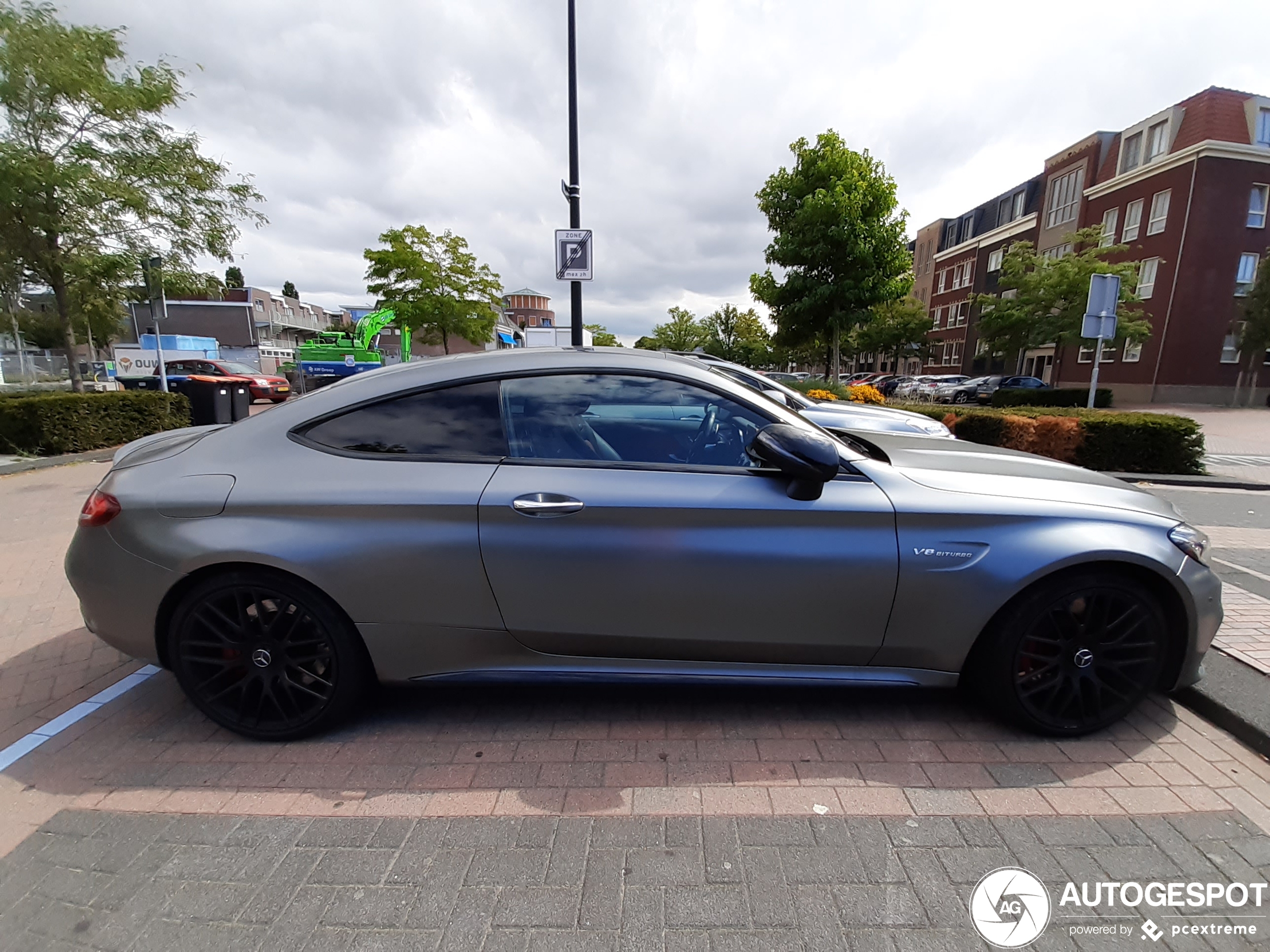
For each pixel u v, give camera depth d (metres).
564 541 2.20
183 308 43.25
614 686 2.38
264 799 2.07
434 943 1.54
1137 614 2.27
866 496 2.23
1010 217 35.84
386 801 2.05
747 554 2.19
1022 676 2.31
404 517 2.21
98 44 9.90
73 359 10.95
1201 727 2.44
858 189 14.38
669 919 1.60
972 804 2.03
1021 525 2.23
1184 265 24.14
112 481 2.39
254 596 2.28
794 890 1.70
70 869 1.78
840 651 2.30
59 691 2.77
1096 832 1.92
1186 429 8.38
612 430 2.37
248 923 1.60
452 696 2.69
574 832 1.91
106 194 9.63
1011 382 27.05
